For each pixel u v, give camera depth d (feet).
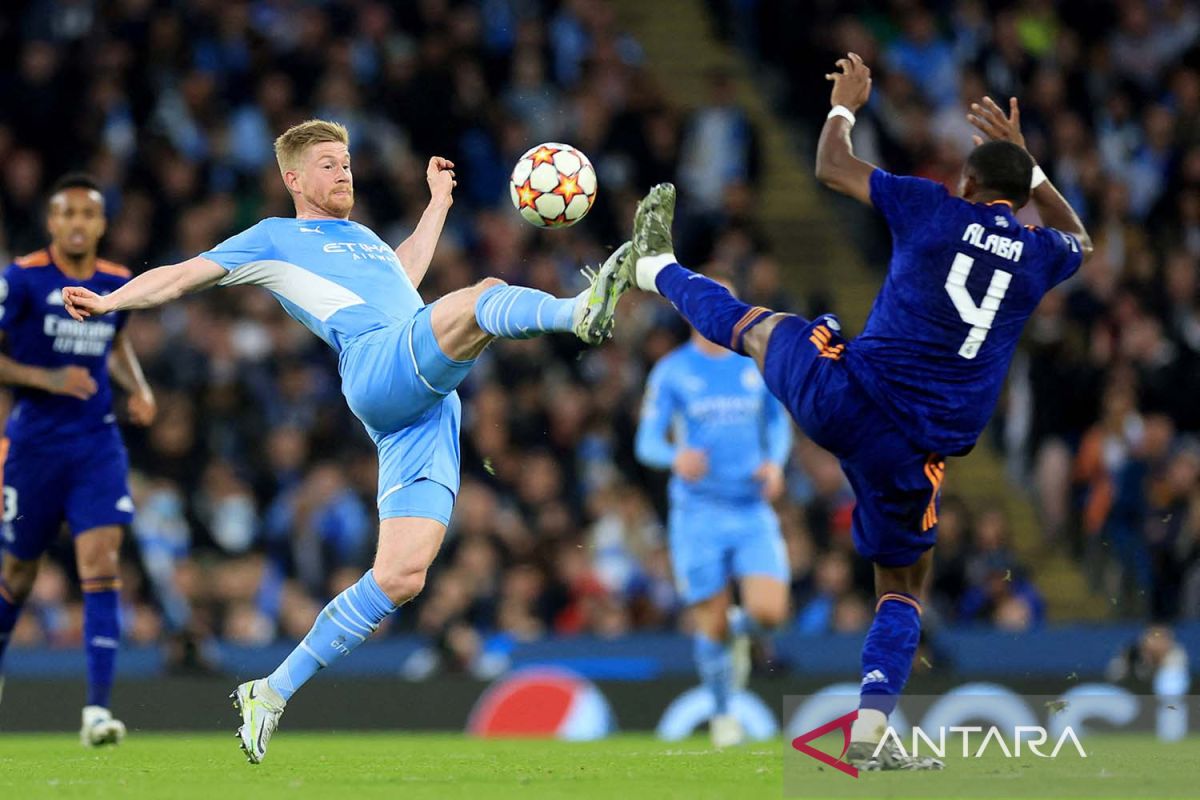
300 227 77.56
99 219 100.32
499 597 152.76
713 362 120.98
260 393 166.71
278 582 154.20
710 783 68.18
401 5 205.16
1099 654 143.54
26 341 99.35
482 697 136.67
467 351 72.28
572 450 169.58
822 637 142.10
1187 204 206.18
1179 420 180.65
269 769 78.33
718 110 203.31
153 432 160.04
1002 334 70.74
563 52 209.97
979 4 223.51
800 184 220.84
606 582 158.71
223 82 192.44
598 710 137.18
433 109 194.39
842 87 76.13
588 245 191.52
